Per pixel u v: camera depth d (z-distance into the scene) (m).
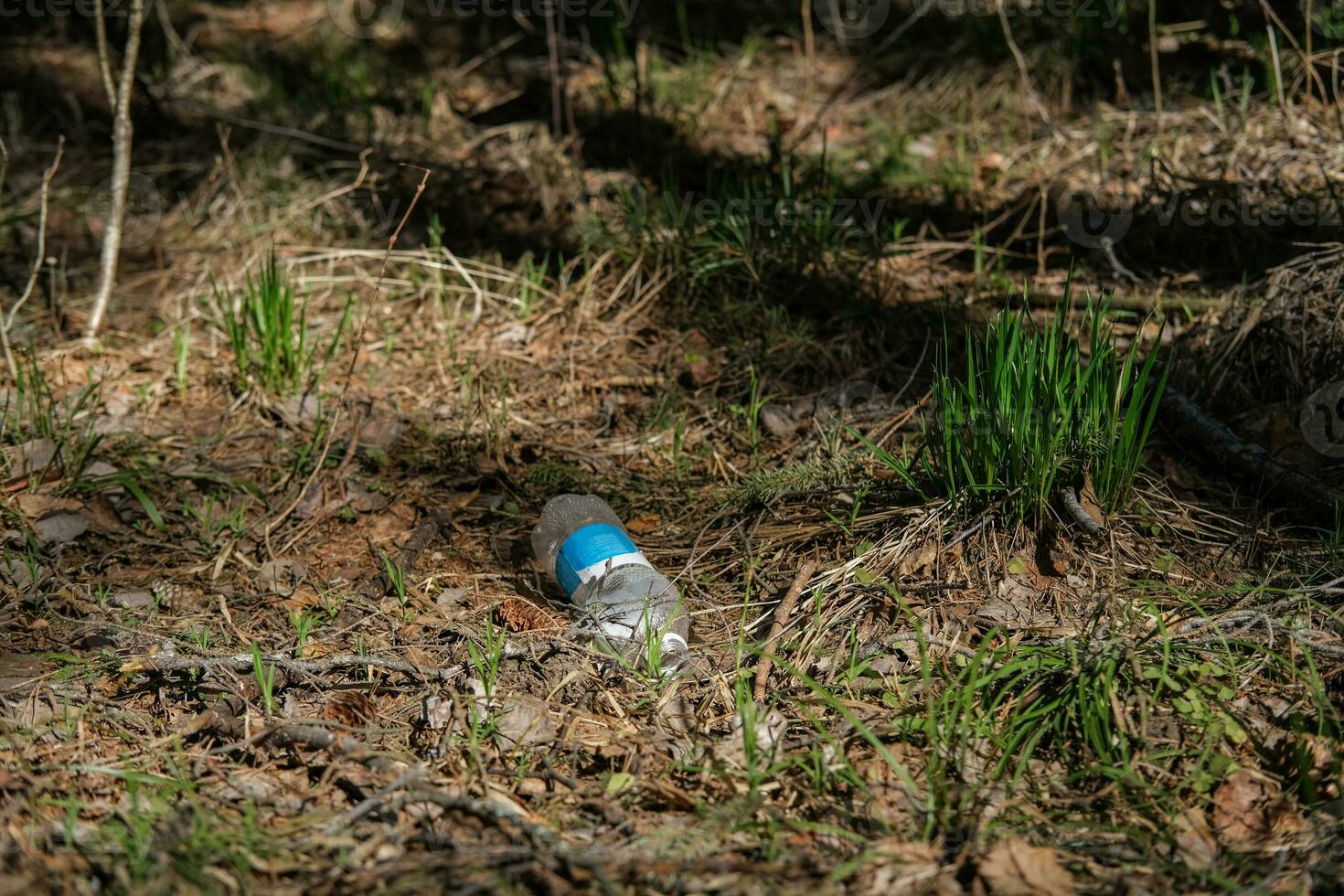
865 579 3.55
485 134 6.76
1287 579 3.54
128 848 2.55
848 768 2.85
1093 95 6.80
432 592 3.83
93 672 3.36
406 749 3.05
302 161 6.70
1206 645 3.24
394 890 2.44
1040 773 2.91
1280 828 2.70
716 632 3.59
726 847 2.66
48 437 4.53
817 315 5.25
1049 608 3.48
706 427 4.67
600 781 2.92
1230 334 4.57
